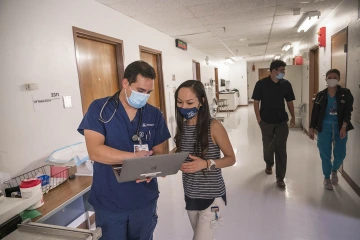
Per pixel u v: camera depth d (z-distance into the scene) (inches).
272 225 91.9
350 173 120.9
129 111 53.5
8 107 73.4
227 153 55.5
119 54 135.8
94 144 49.1
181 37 222.2
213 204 54.9
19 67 76.9
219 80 460.1
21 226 47.8
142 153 48.1
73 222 84.9
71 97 98.3
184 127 57.9
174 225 96.0
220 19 169.6
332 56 159.0
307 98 235.8
